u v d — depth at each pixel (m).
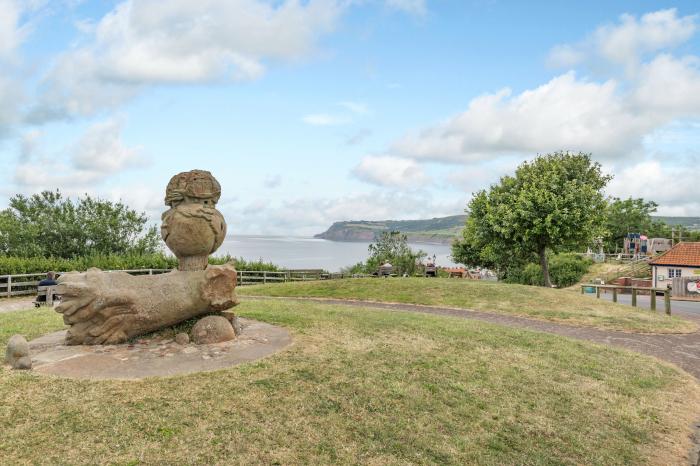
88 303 7.88
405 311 14.75
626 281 33.59
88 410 5.43
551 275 38.88
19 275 20.23
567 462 5.48
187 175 8.61
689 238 54.88
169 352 7.59
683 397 8.05
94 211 33.53
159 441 4.90
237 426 5.31
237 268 29.20
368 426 5.64
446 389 6.94
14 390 5.89
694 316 18.20
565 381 7.91
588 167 31.28
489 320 14.80
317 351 8.06
